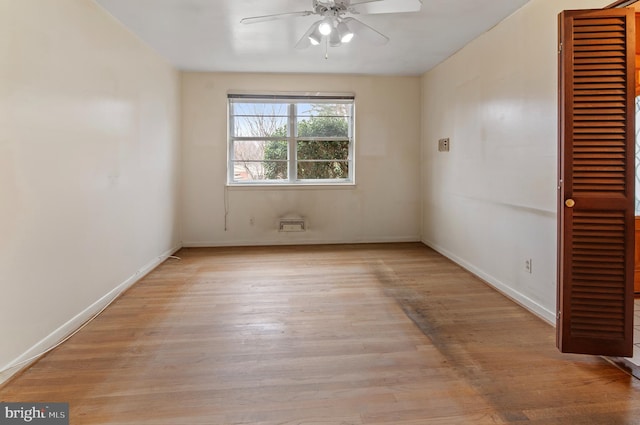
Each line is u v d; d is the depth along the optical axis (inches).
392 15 118.6
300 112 202.4
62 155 92.2
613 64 75.9
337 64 176.7
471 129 147.4
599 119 77.0
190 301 117.9
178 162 187.5
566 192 79.4
